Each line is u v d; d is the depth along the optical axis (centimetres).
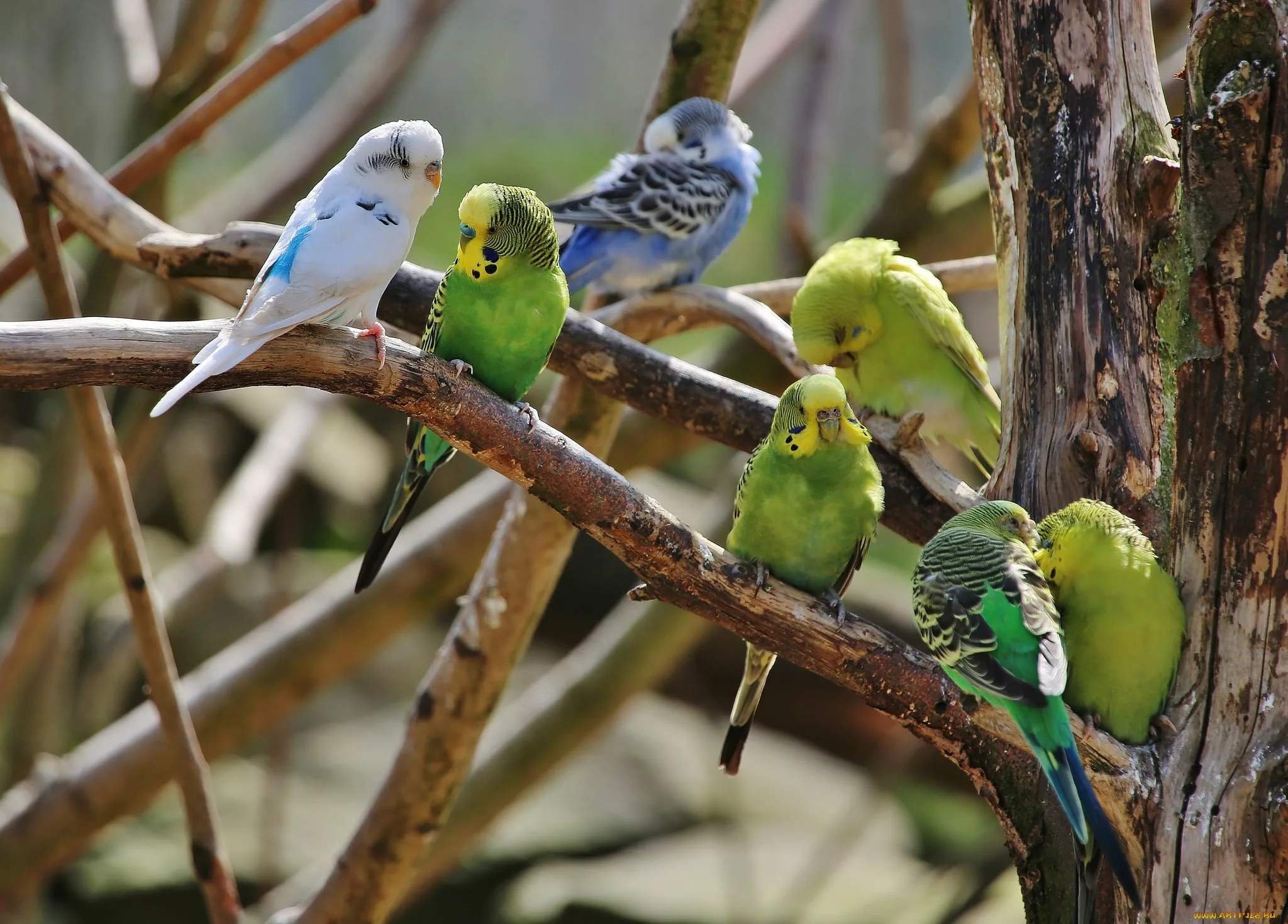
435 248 2642
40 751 1298
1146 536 591
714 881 1578
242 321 525
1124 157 610
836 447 649
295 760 1678
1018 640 533
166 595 1279
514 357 678
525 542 921
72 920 1459
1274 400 505
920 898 1556
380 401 577
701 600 609
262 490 1351
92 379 520
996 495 652
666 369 762
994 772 608
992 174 657
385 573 1091
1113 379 610
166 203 1146
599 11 3853
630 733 1816
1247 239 497
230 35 1120
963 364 827
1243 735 527
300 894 1255
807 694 1959
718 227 1050
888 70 1495
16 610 1249
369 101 1405
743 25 991
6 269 898
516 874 1573
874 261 817
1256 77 483
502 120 3791
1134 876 553
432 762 979
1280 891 516
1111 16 614
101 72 2436
